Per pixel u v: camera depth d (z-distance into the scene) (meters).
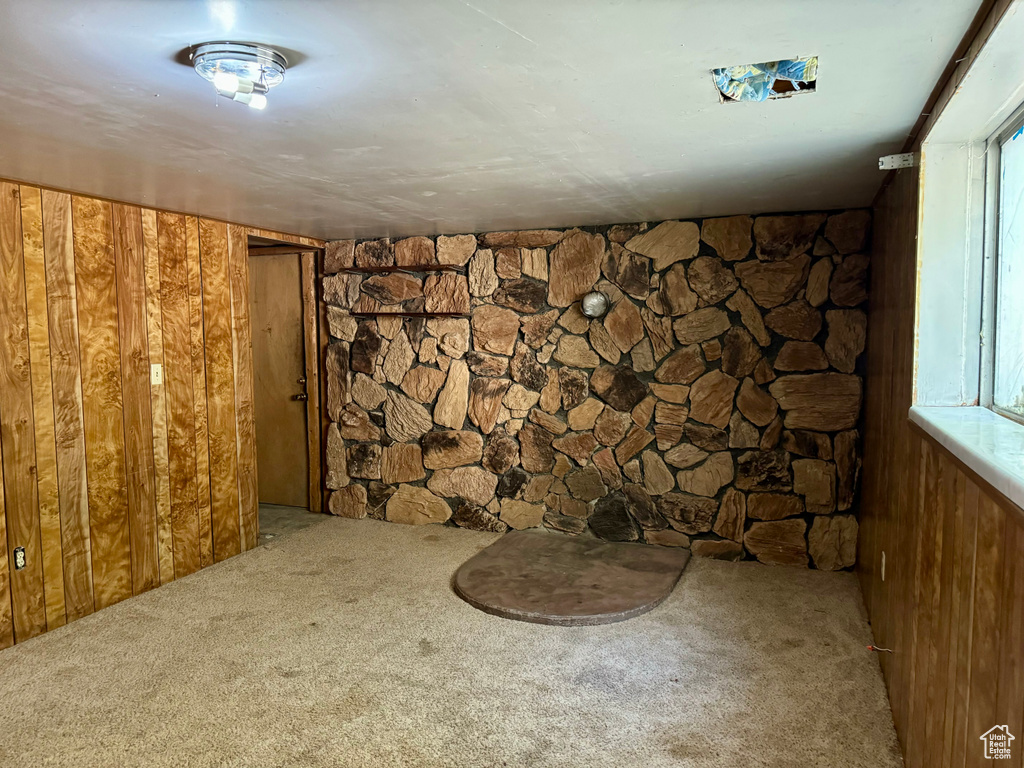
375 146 2.22
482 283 4.29
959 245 1.96
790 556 3.73
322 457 4.83
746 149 2.29
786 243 3.63
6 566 2.78
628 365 3.99
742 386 3.77
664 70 1.57
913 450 1.99
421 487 4.55
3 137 2.11
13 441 2.79
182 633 2.92
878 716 2.27
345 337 4.66
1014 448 1.30
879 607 2.65
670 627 2.96
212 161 2.42
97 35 1.37
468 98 1.76
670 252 3.85
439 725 2.24
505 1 1.23
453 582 3.51
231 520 3.92
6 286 2.76
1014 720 1.06
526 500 4.29
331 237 4.50
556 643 2.82
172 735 2.18
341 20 1.31
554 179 2.74
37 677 2.55
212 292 3.77
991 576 1.21
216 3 1.23
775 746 2.11
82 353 3.07
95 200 3.11
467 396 4.39
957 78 1.52
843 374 3.58
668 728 2.21
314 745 2.13
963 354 1.98
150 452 3.42
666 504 3.96
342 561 3.84
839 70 1.57
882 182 2.81
